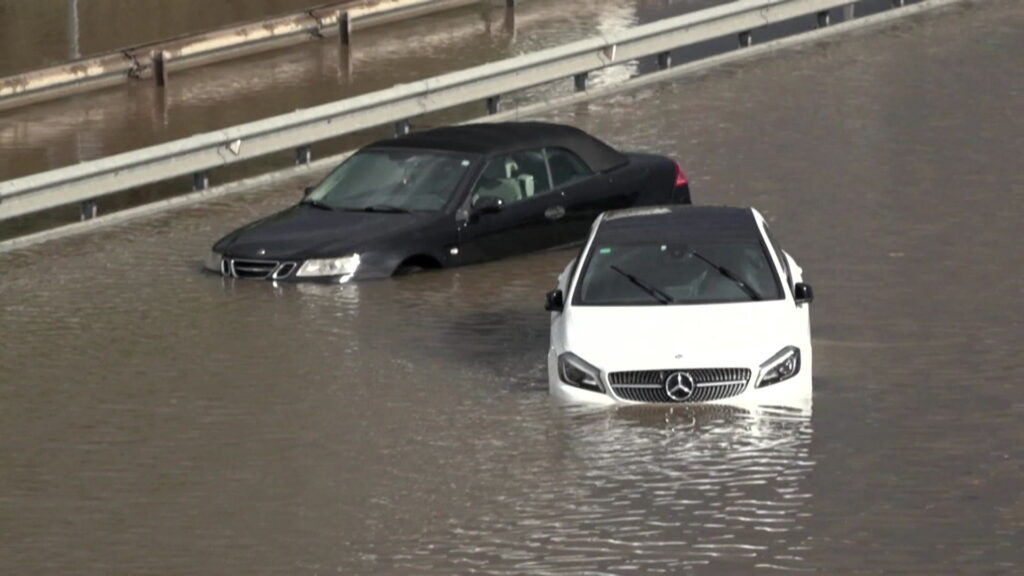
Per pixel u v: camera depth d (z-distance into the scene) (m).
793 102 87.56
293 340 56.34
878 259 62.44
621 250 51.03
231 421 48.47
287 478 43.53
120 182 74.94
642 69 99.94
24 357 55.56
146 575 37.41
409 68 100.50
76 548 39.19
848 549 37.19
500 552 37.78
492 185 66.19
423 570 36.91
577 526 39.19
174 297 62.22
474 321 58.03
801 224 67.31
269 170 85.06
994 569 35.84
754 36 106.19
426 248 64.25
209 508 41.56
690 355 47.22
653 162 69.94
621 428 45.97
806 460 43.03
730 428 45.62
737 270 50.09
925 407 47.03
